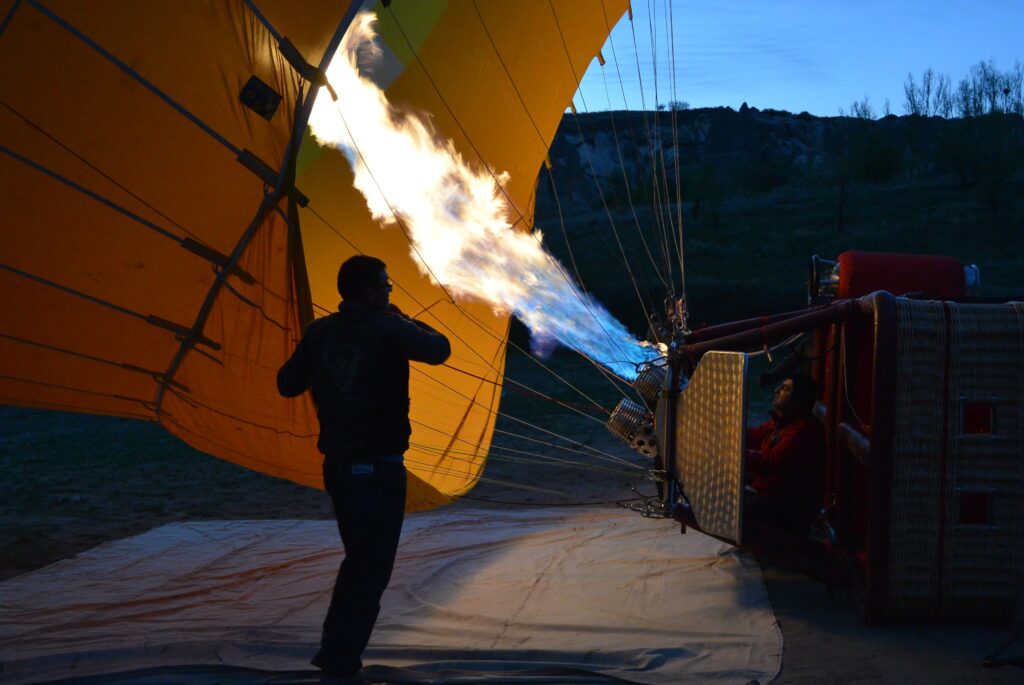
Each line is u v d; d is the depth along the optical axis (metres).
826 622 4.78
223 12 4.46
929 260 5.85
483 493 8.56
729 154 79.31
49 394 5.06
